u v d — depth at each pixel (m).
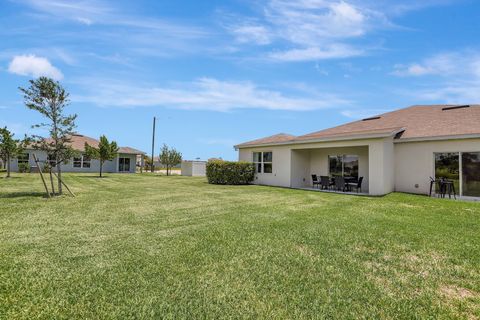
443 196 12.98
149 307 3.17
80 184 18.23
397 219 7.77
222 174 19.28
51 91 11.93
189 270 4.18
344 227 6.76
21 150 22.72
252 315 3.05
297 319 2.99
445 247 5.36
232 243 5.43
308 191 15.02
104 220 7.35
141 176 28.62
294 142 16.84
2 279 3.81
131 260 4.54
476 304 3.35
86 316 2.98
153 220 7.38
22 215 7.90
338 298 3.44
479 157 12.29
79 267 4.25
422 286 3.79
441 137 12.98
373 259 4.72
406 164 14.34
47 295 3.41
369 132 13.61
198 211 8.68
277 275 4.05
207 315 3.03
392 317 3.06
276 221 7.32
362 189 15.69
